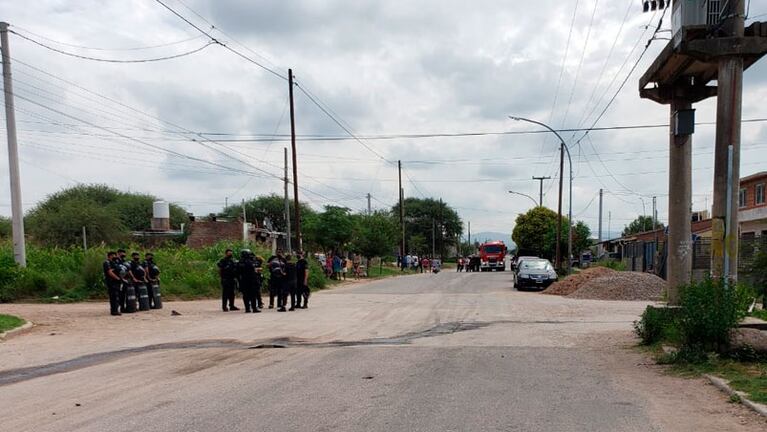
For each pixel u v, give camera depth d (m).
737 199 10.01
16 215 24.78
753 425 6.20
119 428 6.26
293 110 35.00
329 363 9.91
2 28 23.30
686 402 7.16
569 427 6.15
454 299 24.31
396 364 9.76
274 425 6.27
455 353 10.83
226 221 57.25
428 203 119.81
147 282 20.52
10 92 23.97
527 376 8.75
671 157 12.30
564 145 38.34
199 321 16.81
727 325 9.15
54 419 6.70
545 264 31.42
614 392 7.71
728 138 10.05
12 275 24.36
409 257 77.12
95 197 74.19
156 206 58.41
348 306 21.25
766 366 8.72
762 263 16.67
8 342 13.16
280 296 19.61
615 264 43.41
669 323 10.85
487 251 70.31
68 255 27.62
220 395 7.68
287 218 43.38
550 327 14.62
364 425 6.24
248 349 11.57
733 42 9.88
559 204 41.16
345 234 46.94
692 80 12.09
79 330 15.04
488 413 6.69
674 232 12.19
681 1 10.17
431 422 6.34
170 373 9.31
